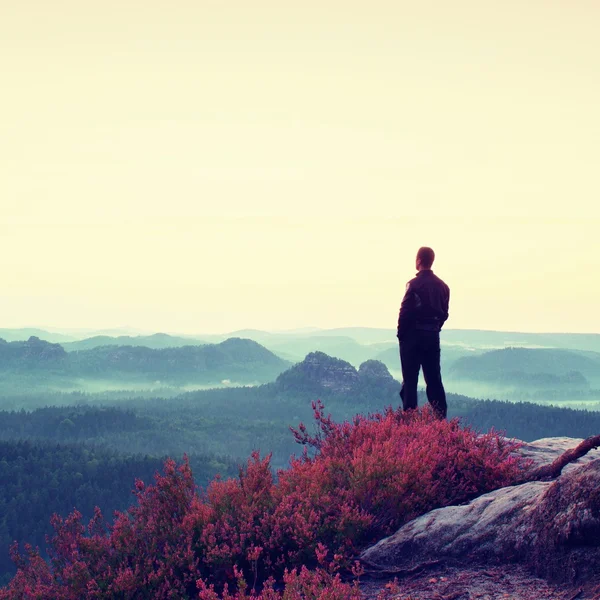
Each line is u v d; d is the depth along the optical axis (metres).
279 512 6.79
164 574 6.20
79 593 6.23
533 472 7.61
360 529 6.73
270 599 5.21
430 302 9.91
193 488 7.16
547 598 4.96
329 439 8.73
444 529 6.27
